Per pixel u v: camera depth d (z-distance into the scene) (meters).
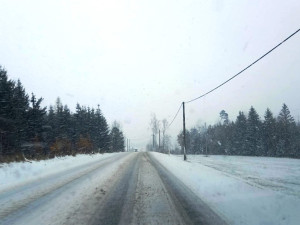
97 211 8.48
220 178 16.19
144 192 11.63
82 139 55.19
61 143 43.91
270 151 70.50
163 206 9.18
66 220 7.52
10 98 33.75
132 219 7.68
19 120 35.62
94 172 19.05
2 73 33.62
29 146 37.84
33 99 40.81
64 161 29.50
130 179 15.66
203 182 14.53
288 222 7.36
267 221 7.46
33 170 19.45
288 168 25.11
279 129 71.19
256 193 11.45
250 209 8.74
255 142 74.38
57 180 14.84
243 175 19.06
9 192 11.31
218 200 10.09
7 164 21.72
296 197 10.70
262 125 74.19
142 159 35.41
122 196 10.77
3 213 8.16
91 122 68.94
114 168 22.27
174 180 15.32
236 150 82.44
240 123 82.56
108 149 80.06
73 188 12.40
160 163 28.52
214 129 100.88
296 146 67.94
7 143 32.19
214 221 7.50
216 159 43.75
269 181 15.91
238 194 11.23
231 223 7.32
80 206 9.07
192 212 8.41
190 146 111.25
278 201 9.91
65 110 55.16
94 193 11.30
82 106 65.38
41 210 8.52
